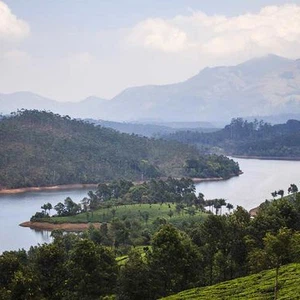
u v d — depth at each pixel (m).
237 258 105.31
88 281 86.88
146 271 90.50
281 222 113.06
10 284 80.81
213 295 83.81
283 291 79.88
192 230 137.38
